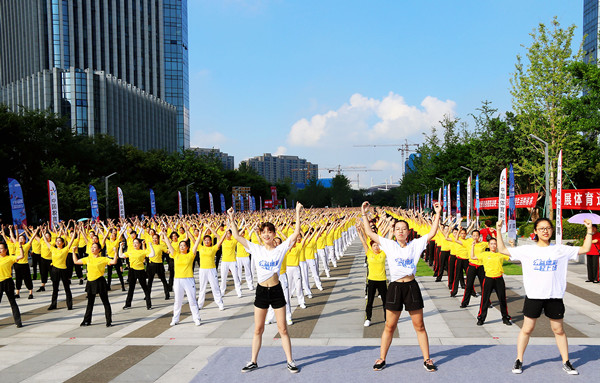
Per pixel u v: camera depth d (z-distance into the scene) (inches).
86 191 1466.5
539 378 232.5
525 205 1478.8
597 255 564.4
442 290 539.5
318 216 911.0
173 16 4665.4
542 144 1364.4
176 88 4667.8
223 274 530.3
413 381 233.0
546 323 365.7
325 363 268.5
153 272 483.8
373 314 417.1
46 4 3560.5
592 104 1262.3
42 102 3142.2
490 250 369.1
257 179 3964.1
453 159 2453.2
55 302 479.5
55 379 261.7
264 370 259.3
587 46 3110.2
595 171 1480.1
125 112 3417.8
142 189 2011.6
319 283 549.0
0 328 401.1
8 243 561.6
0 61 4190.5
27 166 1541.6
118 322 412.8
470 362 261.4
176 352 310.8
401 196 4015.8
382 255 375.9
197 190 2347.4
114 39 3937.0
